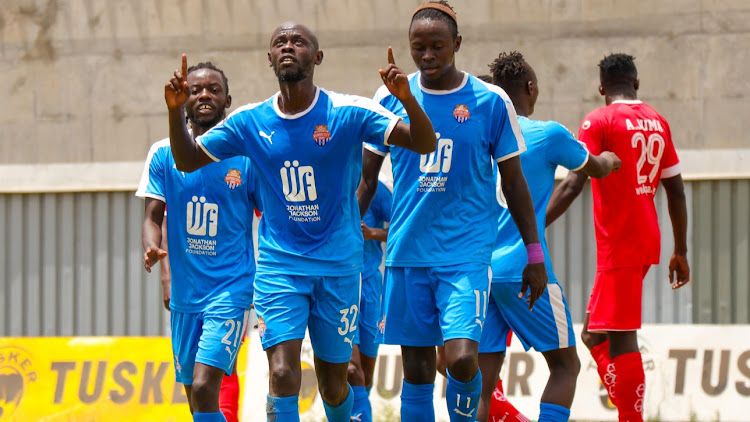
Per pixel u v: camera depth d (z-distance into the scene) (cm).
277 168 1719
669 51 3350
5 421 3002
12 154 3738
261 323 1753
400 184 1831
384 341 1870
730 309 3322
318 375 1828
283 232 1750
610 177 2183
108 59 3691
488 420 2072
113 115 3691
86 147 3700
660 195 3344
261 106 1730
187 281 2039
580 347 2850
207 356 1930
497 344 1997
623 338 2217
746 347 2784
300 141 1697
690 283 3341
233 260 2023
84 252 3691
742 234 3316
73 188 3694
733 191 3328
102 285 3681
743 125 3319
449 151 1780
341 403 1853
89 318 3681
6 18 3738
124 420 2945
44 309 3706
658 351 2828
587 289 3384
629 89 2273
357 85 3528
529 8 3419
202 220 2020
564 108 3403
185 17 3638
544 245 1986
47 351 3061
